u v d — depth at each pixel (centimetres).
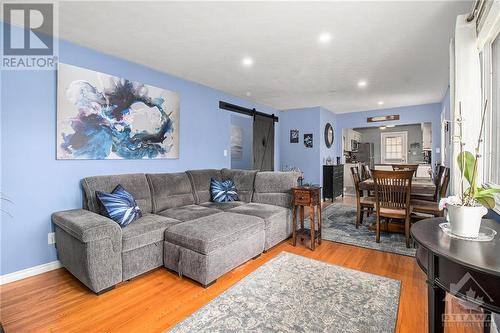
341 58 309
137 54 297
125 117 310
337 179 645
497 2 151
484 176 192
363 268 248
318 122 621
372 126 675
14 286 217
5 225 222
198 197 370
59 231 238
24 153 232
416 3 196
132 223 244
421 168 650
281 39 259
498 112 187
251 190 384
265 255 286
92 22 227
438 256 101
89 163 279
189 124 404
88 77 275
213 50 286
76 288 213
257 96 512
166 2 197
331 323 166
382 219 407
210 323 167
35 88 239
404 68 345
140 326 165
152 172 347
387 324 165
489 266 86
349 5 199
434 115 583
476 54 196
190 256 222
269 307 184
